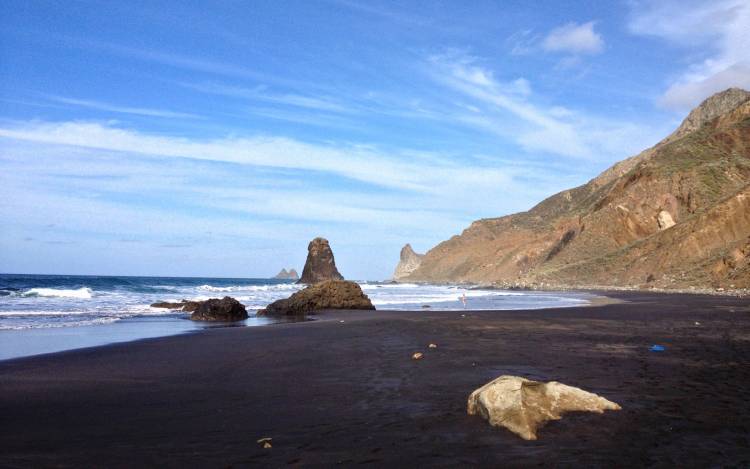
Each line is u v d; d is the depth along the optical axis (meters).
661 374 9.60
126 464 5.27
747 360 11.09
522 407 6.48
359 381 9.44
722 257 50.66
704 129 89.88
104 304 33.78
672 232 64.75
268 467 5.15
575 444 5.73
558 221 125.81
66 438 6.18
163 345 14.83
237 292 63.09
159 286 72.44
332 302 32.28
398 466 5.13
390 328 19.03
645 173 85.25
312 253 125.88
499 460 5.27
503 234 161.12
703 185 73.69
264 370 10.77
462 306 35.22
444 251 190.12
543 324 19.92
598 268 72.06
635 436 5.99
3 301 35.38
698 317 22.06
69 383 9.54
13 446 5.89
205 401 8.05
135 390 8.91
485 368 10.48
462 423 6.59
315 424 6.66
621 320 21.31
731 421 6.57
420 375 9.89
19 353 13.45
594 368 10.29
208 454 5.55
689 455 5.38
